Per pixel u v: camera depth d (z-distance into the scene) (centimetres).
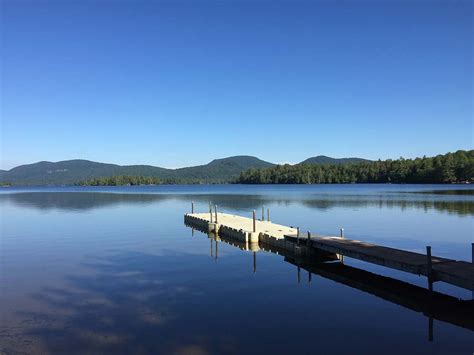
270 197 8394
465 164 13262
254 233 2636
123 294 1520
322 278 1741
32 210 5469
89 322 1245
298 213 4662
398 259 1603
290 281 1692
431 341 1106
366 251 1780
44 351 1058
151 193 12125
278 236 2486
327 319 1261
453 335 1146
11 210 5484
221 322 1236
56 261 2112
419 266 1489
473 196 7294
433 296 1477
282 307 1370
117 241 2770
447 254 2273
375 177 16812
